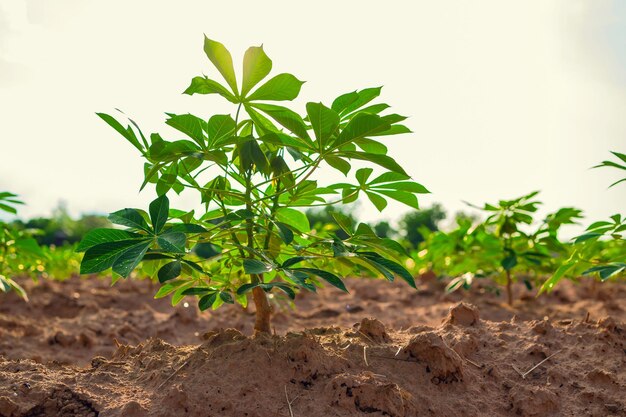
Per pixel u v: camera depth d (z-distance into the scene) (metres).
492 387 1.42
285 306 2.94
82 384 1.33
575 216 2.25
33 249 2.66
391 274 1.26
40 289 3.71
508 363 1.50
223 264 1.63
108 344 2.36
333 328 1.61
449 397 1.34
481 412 1.33
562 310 2.64
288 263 1.26
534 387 1.40
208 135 1.33
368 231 1.39
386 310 2.96
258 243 1.50
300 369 1.32
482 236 2.48
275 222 1.32
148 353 1.48
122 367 1.42
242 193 1.38
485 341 1.58
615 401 1.38
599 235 1.60
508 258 2.34
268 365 1.32
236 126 1.31
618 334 1.61
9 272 2.71
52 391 1.28
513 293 3.34
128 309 3.18
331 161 1.32
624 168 1.50
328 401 1.26
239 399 1.25
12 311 3.03
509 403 1.37
